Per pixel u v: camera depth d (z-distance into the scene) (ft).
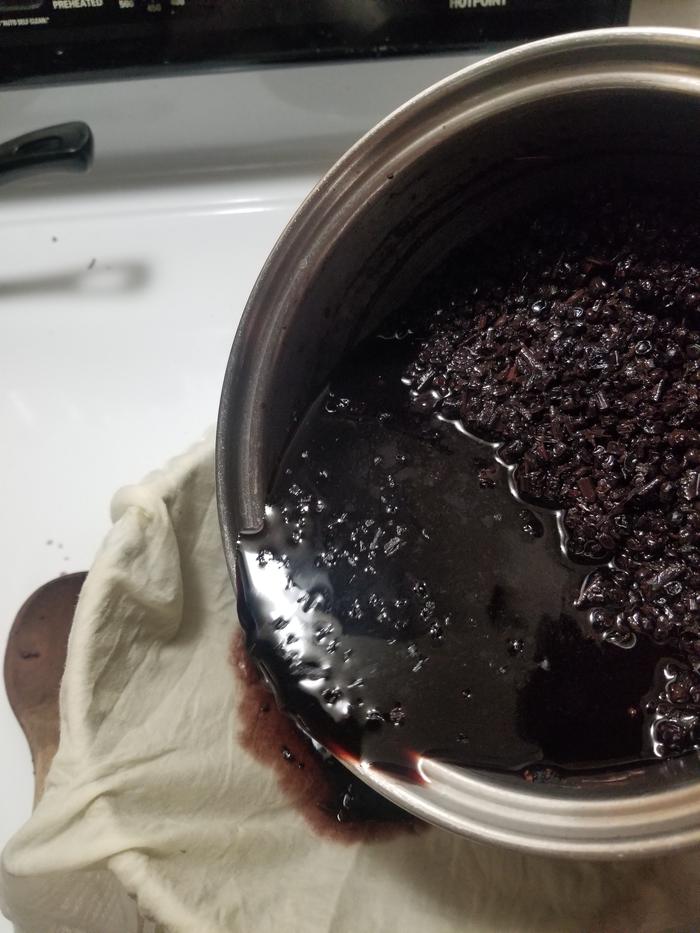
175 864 0.79
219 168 1.33
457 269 0.92
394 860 0.90
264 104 1.27
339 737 0.74
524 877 0.87
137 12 1.09
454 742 0.73
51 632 1.03
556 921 0.84
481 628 0.79
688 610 0.75
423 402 0.89
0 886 0.80
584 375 0.83
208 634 0.98
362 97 1.26
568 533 0.81
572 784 0.70
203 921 0.74
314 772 0.95
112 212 1.31
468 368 0.87
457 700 0.75
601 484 0.80
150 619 0.91
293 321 0.79
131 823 0.79
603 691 0.75
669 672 0.75
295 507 0.84
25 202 1.33
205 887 0.80
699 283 0.80
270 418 0.81
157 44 1.13
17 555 1.10
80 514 1.13
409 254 0.88
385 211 0.79
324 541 0.82
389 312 0.93
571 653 0.77
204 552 0.99
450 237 0.89
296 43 1.14
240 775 0.92
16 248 1.29
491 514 0.83
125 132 1.31
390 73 1.23
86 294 1.25
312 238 0.77
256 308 0.77
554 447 0.81
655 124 0.74
